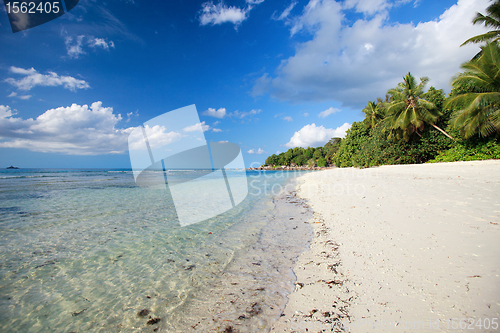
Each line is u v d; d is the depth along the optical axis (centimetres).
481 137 1667
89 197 1098
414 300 229
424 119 2219
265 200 1073
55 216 712
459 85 1664
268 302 267
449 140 2020
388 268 303
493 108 1434
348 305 242
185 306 266
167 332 223
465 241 343
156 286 311
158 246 463
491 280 238
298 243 466
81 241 491
